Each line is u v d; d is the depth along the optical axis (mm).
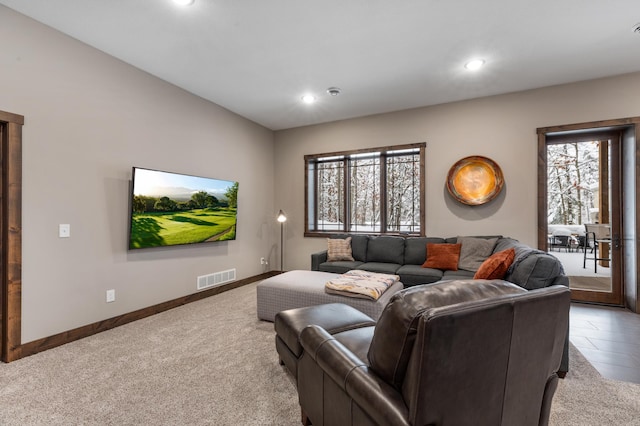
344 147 5207
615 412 1795
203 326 3164
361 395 1121
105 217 3121
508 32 2807
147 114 3541
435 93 4180
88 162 2986
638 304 3549
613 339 2854
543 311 1139
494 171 4191
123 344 2738
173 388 2047
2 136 2475
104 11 2502
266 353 2551
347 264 4305
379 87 3986
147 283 3512
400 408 1002
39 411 1810
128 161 3336
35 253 2604
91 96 3014
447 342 922
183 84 3873
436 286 1148
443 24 2691
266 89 4031
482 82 3846
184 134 4004
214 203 4316
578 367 2338
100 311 3057
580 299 4020
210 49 3086
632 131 3629
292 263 5652
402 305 1078
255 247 5297
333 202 5488
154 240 3512
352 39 2918
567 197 4082
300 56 3227
